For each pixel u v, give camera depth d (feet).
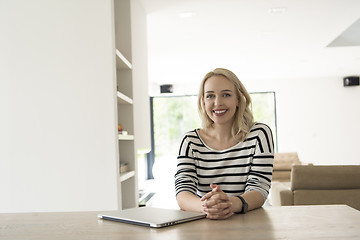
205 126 5.19
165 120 32.89
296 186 9.87
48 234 3.02
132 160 10.69
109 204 8.16
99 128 8.22
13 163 8.30
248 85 30.96
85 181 8.20
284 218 3.33
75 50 8.32
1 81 8.38
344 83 29.94
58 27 8.36
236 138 4.94
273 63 23.95
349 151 30.04
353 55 21.91
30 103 8.32
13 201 8.26
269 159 4.75
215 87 4.84
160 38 17.06
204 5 12.93
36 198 8.24
